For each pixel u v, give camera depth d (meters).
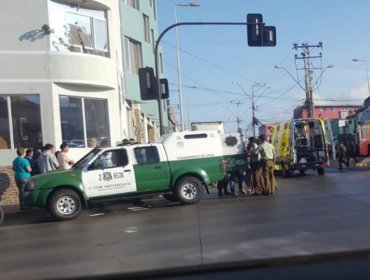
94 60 19.23
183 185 14.57
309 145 25.48
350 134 37.88
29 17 17.95
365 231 9.05
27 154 15.94
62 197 13.16
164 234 9.83
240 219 11.18
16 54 17.73
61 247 9.23
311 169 26.98
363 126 34.62
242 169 16.33
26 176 14.77
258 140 16.47
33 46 17.95
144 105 30.77
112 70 20.27
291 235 9.01
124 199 15.55
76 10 19.48
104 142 20.08
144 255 8.01
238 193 17.02
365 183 18.47
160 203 15.58
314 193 15.95
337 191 16.11
